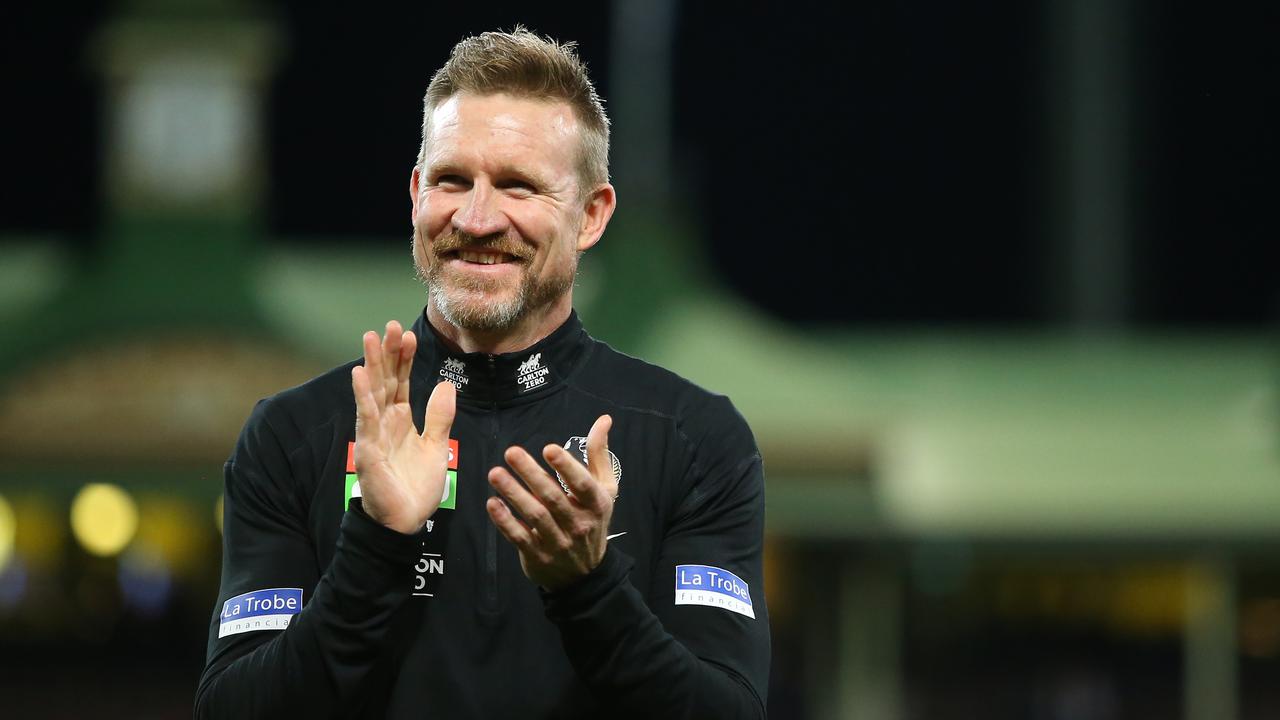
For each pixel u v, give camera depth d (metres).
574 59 8.60
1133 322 73.19
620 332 45.09
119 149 42.12
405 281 46.03
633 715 7.71
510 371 8.56
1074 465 44.69
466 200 8.28
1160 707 45.91
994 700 45.84
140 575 43.97
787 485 43.94
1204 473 44.78
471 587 8.19
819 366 45.72
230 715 7.74
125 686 43.66
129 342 41.47
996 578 46.09
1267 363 46.59
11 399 41.06
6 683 43.22
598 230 8.81
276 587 8.23
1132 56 76.75
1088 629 46.09
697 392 8.82
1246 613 46.34
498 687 8.06
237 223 42.28
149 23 42.44
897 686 45.09
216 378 41.59
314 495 8.38
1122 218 70.19
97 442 41.09
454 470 8.38
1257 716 45.91
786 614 45.06
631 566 7.71
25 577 43.44
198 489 41.38
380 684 8.05
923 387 45.66
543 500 7.33
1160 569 45.91
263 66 42.78
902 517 43.94
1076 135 70.94
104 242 42.06
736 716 7.88
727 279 109.44
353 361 8.76
